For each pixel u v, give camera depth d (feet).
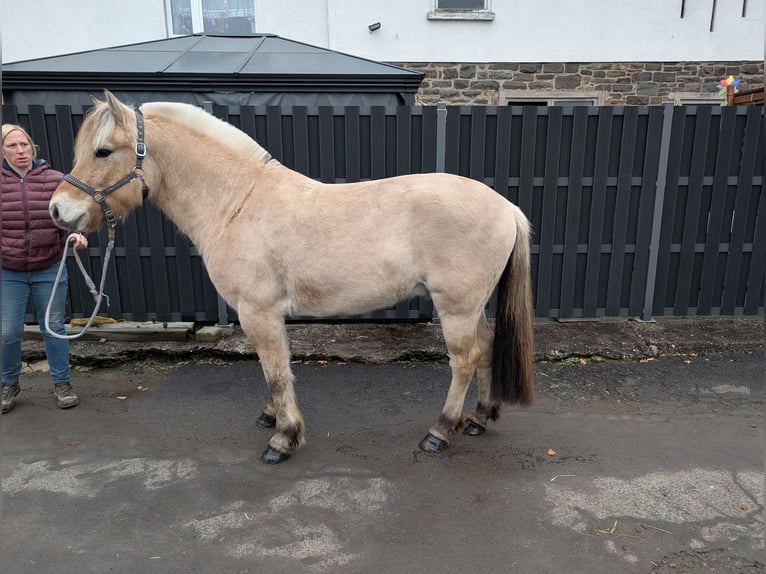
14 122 13.11
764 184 13.83
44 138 13.26
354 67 15.99
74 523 7.25
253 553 6.65
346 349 13.15
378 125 13.46
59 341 10.41
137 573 6.33
